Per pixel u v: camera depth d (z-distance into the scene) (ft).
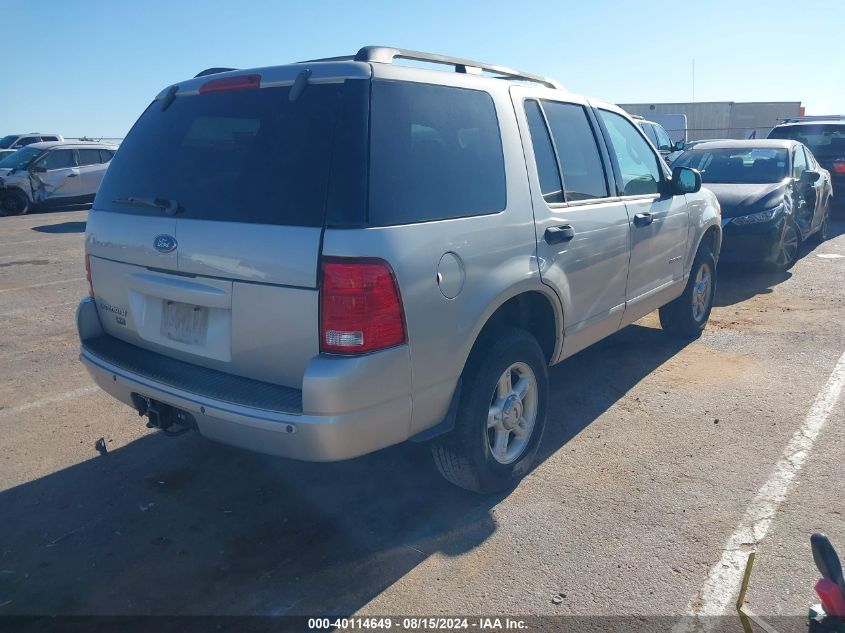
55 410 17.17
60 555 11.53
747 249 28.22
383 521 12.32
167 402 11.04
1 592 10.66
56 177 61.46
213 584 10.78
